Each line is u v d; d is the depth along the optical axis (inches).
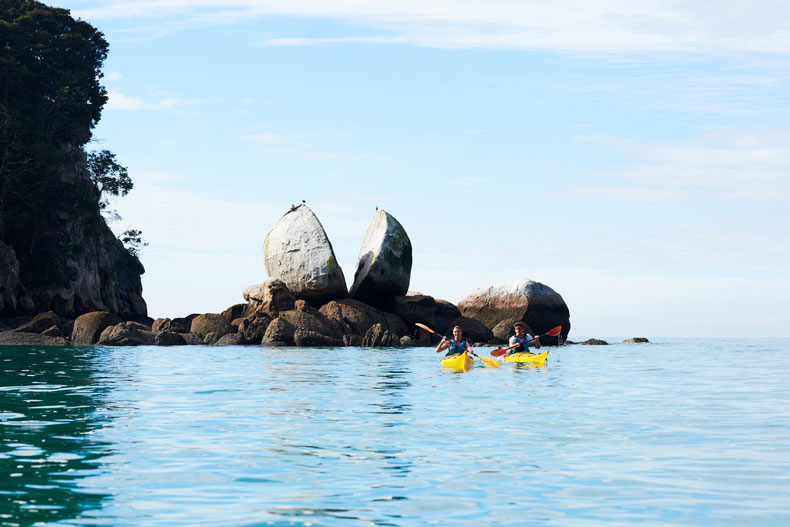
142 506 233.5
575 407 478.0
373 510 230.5
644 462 302.0
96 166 3051.2
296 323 1504.7
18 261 2322.8
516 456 312.8
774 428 392.2
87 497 243.8
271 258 1716.3
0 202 2288.4
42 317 1567.4
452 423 405.4
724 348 1574.8
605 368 880.3
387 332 1466.5
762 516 226.2
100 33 3004.4
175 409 462.6
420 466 293.0
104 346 1350.9
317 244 1676.9
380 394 554.3
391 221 1737.2
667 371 834.2
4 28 2516.0
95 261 2962.6
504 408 471.8
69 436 359.6
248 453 317.7
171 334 1439.5
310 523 216.2
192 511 227.9
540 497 247.0
